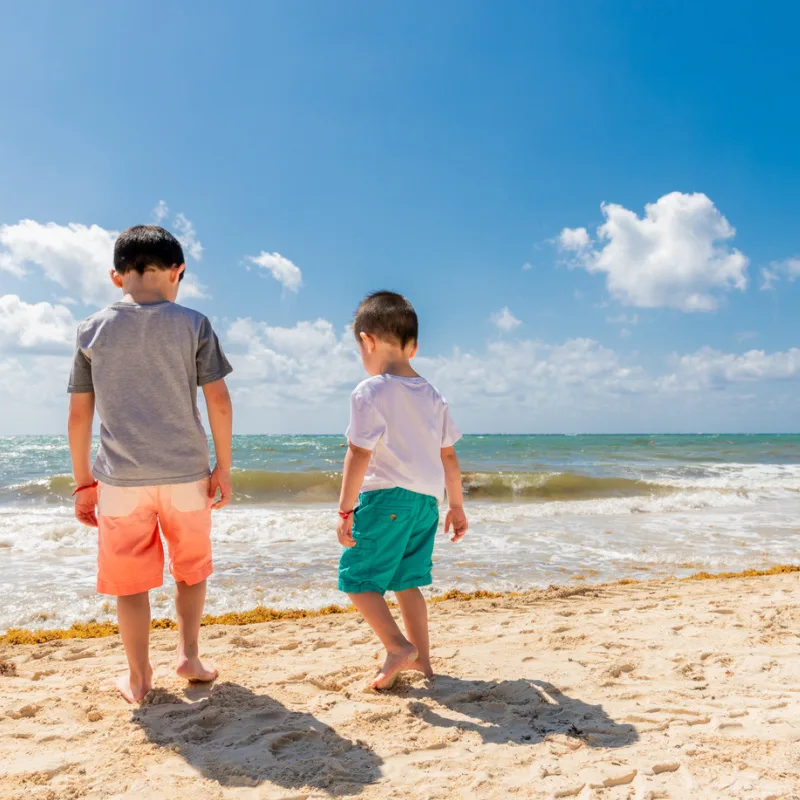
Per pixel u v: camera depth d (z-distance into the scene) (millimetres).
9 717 2330
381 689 2533
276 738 2062
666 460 23812
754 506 11414
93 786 1755
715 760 1832
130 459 2336
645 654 3035
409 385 2570
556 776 1764
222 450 2525
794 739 1968
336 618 4262
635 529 8742
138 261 2473
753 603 4223
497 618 4102
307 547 7188
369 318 2676
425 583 2627
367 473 2488
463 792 1684
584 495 14180
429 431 2555
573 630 3605
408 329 2660
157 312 2420
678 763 1819
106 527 2377
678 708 2266
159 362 2395
